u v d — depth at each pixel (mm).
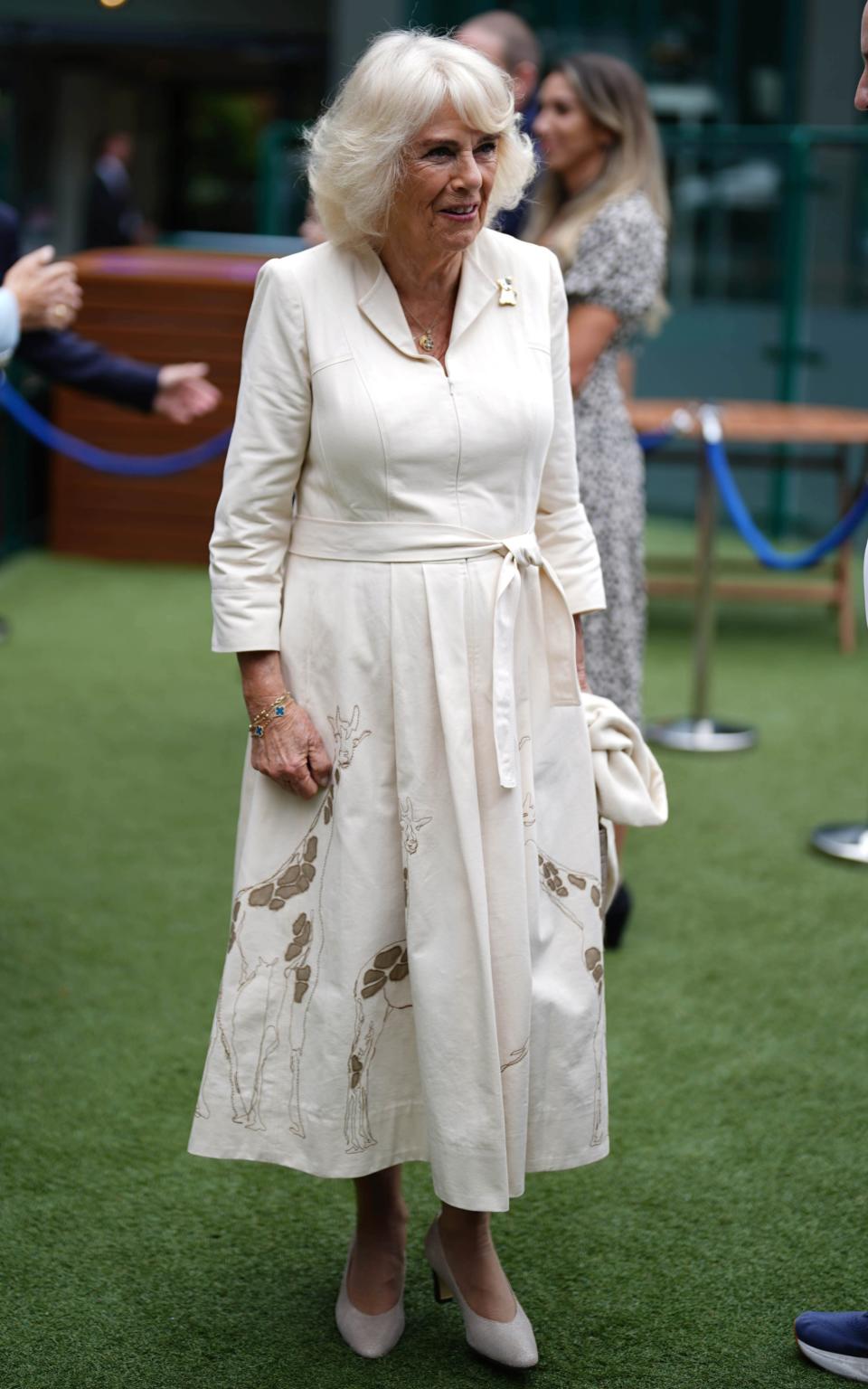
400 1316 2760
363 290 2518
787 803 5625
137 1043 3799
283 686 2584
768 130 10852
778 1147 3389
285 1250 3025
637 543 4043
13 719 6438
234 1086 2613
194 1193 3199
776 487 10336
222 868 4922
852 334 10156
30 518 9727
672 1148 3383
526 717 2582
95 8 15820
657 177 4004
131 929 4453
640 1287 2916
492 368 2543
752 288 10578
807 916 4629
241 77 18688
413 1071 2613
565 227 3939
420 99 2373
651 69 12391
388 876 2545
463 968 2518
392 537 2506
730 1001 4070
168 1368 2672
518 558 2549
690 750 6219
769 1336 2779
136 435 9312
